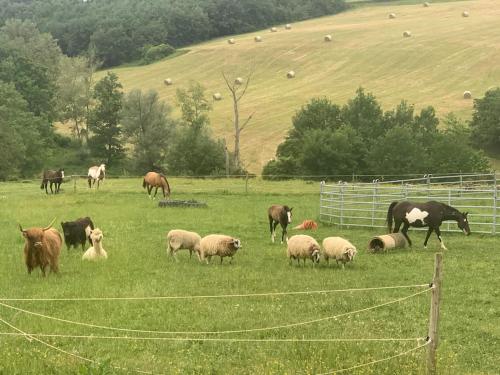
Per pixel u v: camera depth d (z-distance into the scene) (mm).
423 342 11633
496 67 87875
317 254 18359
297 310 13984
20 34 124125
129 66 128500
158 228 26641
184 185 46938
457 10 126312
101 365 9273
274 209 23766
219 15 147250
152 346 11461
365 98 69562
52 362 10234
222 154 65250
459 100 79125
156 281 16562
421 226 22500
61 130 100500
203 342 11711
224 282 16578
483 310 14117
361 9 153125
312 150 60969
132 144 85000
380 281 16844
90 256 19578
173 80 104000
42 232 16656
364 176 60812
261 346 11469
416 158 60000
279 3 155125
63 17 161750
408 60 95188
